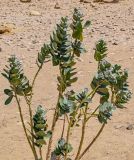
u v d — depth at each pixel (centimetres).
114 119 610
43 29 1298
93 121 602
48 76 817
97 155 509
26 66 891
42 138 339
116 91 354
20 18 1481
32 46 1079
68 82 350
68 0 1817
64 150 348
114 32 1230
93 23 1369
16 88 356
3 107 660
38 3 1773
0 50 1032
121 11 1573
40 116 335
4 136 562
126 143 538
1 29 1234
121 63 892
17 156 511
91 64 893
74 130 572
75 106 339
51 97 704
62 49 349
